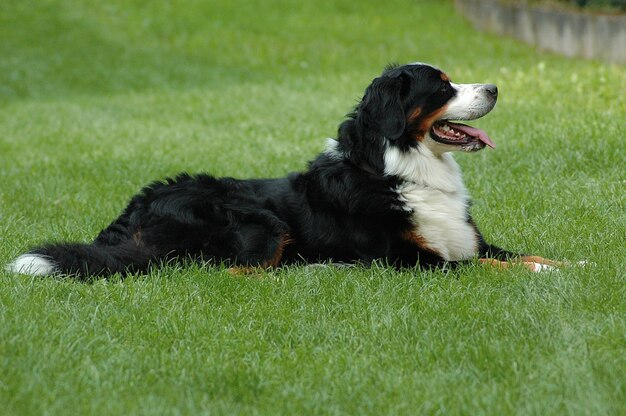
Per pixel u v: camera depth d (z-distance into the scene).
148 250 9.43
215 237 9.51
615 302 7.76
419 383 6.47
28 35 34.22
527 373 6.54
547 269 8.66
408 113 9.41
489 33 34.53
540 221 10.80
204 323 7.75
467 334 7.32
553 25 30.22
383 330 7.45
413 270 9.23
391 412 6.05
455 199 9.80
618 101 17.33
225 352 7.21
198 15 36.88
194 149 18.11
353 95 24.00
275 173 15.04
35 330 7.43
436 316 7.71
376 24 35.75
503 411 5.95
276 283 8.79
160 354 7.12
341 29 35.09
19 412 6.13
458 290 8.30
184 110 23.98
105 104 25.75
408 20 36.34
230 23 36.09
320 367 6.85
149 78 29.67
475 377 6.50
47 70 30.66
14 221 12.03
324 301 8.26
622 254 9.20
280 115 21.80
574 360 6.60
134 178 15.44
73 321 7.71
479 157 14.45
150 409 6.14
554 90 19.59
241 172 15.34
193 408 6.15
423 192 9.46
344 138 9.70
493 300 8.00
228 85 27.81
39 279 8.83
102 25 35.69
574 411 5.86
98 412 6.14
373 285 8.70
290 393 6.41
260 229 9.52
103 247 9.38
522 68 24.67
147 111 24.22
